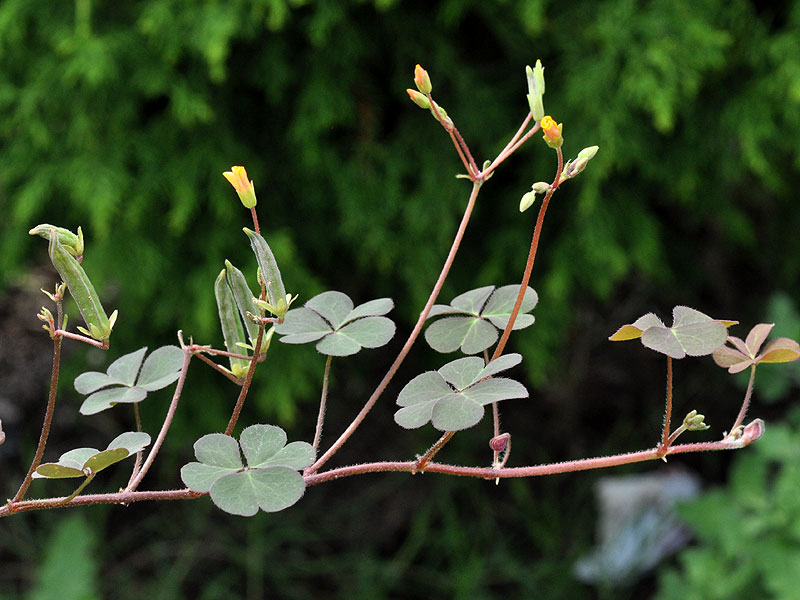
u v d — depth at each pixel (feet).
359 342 3.37
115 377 3.48
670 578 8.61
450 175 9.23
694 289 11.48
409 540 10.89
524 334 9.71
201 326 8.96
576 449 12.09
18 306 13.56
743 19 8.70
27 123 8.72
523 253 9.53
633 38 8.34
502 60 9.50
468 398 2.89
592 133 8.63
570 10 8.71
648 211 9.80
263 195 9.52
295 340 3.41
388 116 9.73
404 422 2.88
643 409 12.48
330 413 11.73
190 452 11.21
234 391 10.33
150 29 8.21
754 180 10.50
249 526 10.91
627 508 11.00
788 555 7.75
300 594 10.45
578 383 12.28
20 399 12.26
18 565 10.46
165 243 9.25
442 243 9.31
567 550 10.85
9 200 9.57
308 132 8.82
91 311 2.97
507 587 10.57
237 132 9.36
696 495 11.16
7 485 11.28
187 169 8.86
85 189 8.53
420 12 9.11
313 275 10.08
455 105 9.23
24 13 8.69
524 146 9.09
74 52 8.51
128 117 8.77
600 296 9.42
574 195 9.31
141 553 10.70
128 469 11.37
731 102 8.93
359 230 9.45
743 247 11.37
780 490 8.14
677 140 9.21
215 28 8.00
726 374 12.50
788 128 8.87
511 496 11.46
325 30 8.71
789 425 11.21
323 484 11.48
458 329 3.46
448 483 11.32
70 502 2.95
